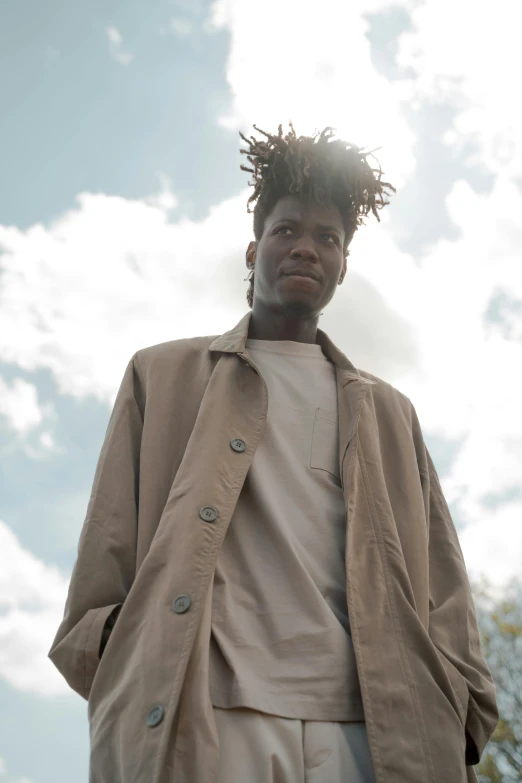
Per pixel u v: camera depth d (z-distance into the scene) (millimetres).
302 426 2838
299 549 2518
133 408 2803
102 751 2104
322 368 3059
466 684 2498
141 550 2479
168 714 2016
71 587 2475
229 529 2520
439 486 3123
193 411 2771
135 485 2658
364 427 2893
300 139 3215
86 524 2559
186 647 2123
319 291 3076
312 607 2369
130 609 2279
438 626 2678
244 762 2076
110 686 2213
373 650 2318
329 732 2184
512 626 11438
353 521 2586
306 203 3137
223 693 2170
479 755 2512
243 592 2406
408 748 2178
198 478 2467
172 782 1977
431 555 2932
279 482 2668
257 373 2799
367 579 2484
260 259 3150
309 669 2264
